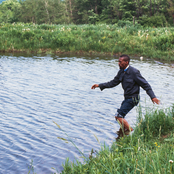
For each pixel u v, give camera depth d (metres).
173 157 3.34
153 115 5.25
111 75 11.29
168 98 7.72
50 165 4.02
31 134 5.16
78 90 8.68
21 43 20.33
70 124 5.71
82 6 77.94
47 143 4.78
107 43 20.89
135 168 3.09
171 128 4.94
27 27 26.03
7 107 6.78
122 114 5.29
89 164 3.71
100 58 17.30
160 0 64.19
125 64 5.18
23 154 4.36
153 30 26.62
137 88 5.21
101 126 5.61
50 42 20.95
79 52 19.94
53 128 5.48
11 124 5.65
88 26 27.88
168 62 16.19
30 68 12.56
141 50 19.11
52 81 9.91
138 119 5.17
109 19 67.69
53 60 15.70
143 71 12.48
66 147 4.62
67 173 3.64
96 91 8.60
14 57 16.39
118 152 3.92
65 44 20.61
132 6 63.69
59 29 24.92
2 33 22.17
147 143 4.22
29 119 5.98
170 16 57.16
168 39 19.53
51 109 6.71
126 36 22.56
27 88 8.77
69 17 79.50
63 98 7.73
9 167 3.95
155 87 9.12
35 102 7.28
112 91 8.65
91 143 4.77
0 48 19.31
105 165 3.44
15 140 4.87
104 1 73.81
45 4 81.12
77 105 7.09
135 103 5.27
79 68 12.98
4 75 10.70
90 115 6.30
